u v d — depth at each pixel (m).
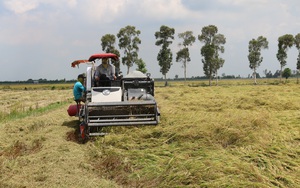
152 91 10.71
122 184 5.72
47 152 7.48
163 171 5.77
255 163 6.07
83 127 8.75
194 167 5.62
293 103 14.04
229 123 8.48
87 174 6.17
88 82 10.91
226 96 19.31
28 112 16.70
